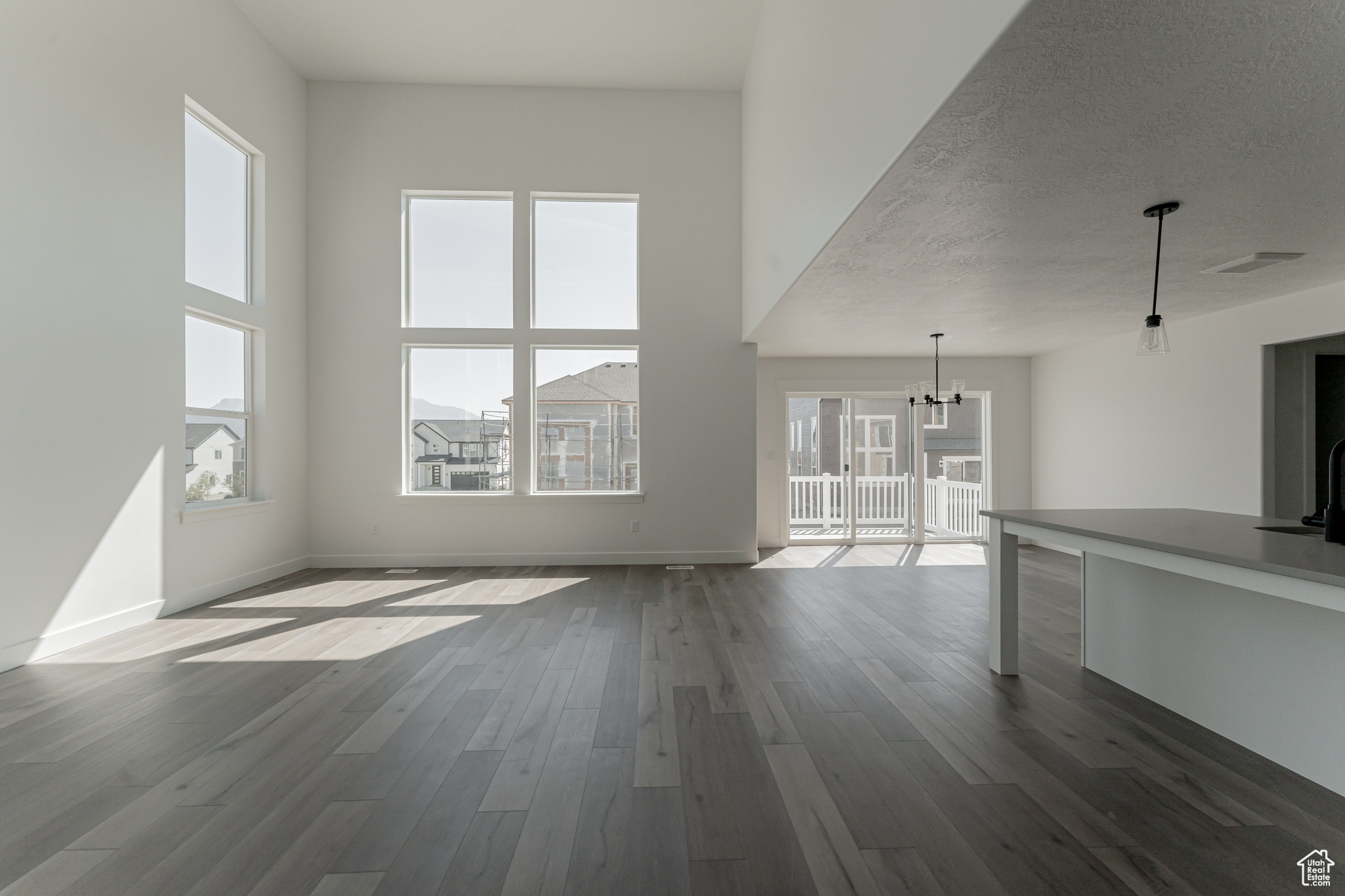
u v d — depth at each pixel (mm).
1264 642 2459
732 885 1731
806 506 8383
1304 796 2182
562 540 6668
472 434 6738
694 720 2818
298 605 4961
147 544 4473
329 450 6547
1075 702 3012
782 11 4754
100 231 4051
